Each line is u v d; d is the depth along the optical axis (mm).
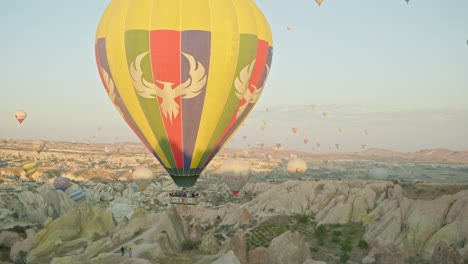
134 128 35125
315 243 55344
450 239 47906
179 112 32906
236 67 32906
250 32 33250
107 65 33719
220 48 31844
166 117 33125
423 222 51812
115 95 34469
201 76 32062
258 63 34781
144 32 31562
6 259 53375
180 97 32406
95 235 57594
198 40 31359
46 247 53469
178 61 31562
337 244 54375
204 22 31469
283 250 41781
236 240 46000
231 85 33219
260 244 59250
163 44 31344
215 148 35125
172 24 31328
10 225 71250
